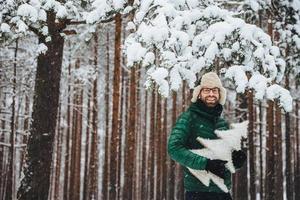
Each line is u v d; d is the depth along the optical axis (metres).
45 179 9.81
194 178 3.66
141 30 7.54
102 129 32.09
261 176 24.12
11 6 8.54
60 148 27.12
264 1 15.73
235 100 19.55
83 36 20.45
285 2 16.25
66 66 22.69
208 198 3.61
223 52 7.99
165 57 7.42
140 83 27.66
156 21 7.55
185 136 3.63
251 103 19.97
